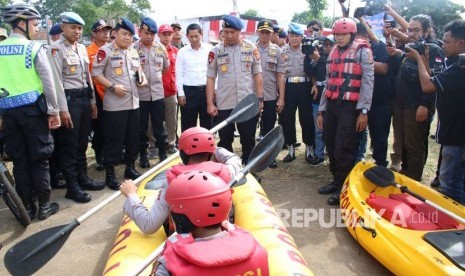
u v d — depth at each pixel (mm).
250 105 4133
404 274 2988
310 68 5926
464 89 3604
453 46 3740
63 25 4676
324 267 3463
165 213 2553
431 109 4738
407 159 5035
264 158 3213
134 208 2658
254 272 1789
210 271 1705
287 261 2475
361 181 4328
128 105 5102
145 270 2523
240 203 3307
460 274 2623
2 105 3955
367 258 3609
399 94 4840
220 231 1888
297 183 5473
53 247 2732
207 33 13867
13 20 3975
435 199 3955
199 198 1778
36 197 4883
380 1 5566
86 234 4070
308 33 7160
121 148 5199
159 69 5859
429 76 4062
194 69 6008
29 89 3957
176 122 6746
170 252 1780
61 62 4652
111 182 5242
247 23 13984
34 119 4035
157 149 6707
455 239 3010
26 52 3932
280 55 5824
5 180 3809
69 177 4836
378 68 4984
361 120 4473
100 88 5633
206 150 2744
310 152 6371
